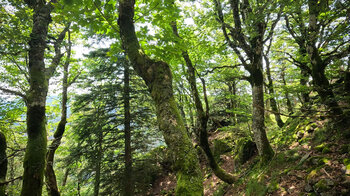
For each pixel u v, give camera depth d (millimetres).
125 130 9508
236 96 10039
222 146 11914
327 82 5309
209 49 7477
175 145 1470
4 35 4012
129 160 9094
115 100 9570
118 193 8523
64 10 2047
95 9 2098
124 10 2092
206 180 9961
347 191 3539
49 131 12562
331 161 4574
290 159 5992
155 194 11602
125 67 9562
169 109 1592
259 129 6812
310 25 5352
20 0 4473
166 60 2734
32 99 4426
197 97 6281
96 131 9148
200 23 6863
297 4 4770
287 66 11320
